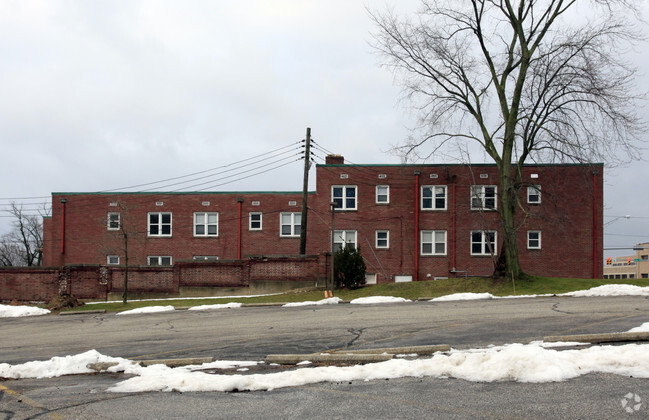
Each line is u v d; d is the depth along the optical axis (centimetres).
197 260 3666
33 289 3781
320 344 1496
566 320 1667
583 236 4094
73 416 851
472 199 4197
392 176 4319
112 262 4625
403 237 4275
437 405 816
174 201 4609
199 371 1191
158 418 824
